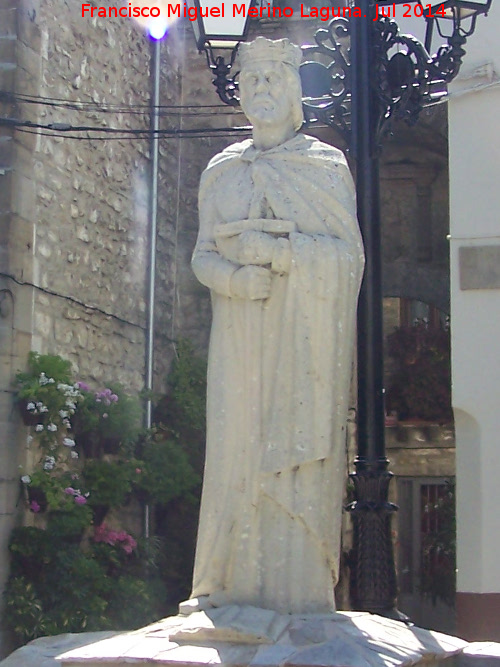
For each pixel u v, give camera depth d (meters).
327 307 4.63
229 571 4.57
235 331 4.70
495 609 10.58
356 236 4.84
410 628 4.71
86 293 11.96
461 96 11.09
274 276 4.66
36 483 10.22
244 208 4.84
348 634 4.23
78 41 11.98
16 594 9.89
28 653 4.55
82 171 11.98
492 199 10.95
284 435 4.55
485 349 10.85
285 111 5.01
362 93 6.79
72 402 10.62
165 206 14.20
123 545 11.39
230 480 4.60
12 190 10.59
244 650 4.04
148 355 13.31
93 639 4.67
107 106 12.61
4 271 10.44
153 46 13.88
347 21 7.14
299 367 4.58
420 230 14.92
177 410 13.59
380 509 6.39
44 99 11.25
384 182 15.00
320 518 4.54
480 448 10.80
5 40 10.77
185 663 3.91
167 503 13.02
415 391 13.95
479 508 10.75
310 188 4.82
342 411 4.66
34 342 10.83
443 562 13.77
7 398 10.27
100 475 11.09
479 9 7.07
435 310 15.00
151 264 13.50
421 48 6.95
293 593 4.49
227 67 7.50
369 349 6.52
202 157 14.75
